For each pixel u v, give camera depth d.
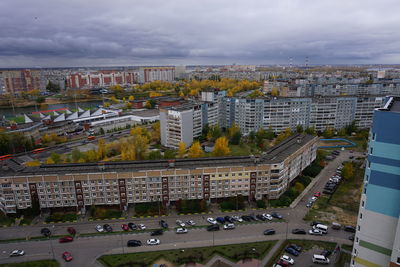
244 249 107.19
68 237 113.06
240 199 135.00
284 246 109.06
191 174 133.88
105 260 101.69
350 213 132.25
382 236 65.50
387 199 63.06
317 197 147.00
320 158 192.62
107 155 198.88
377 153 62.47
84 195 131.25
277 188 141.50
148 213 130.75
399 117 58.25
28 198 128.75
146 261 101.06
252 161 143.38
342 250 105.94
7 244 111.25
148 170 131.88
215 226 119.81
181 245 109.94
